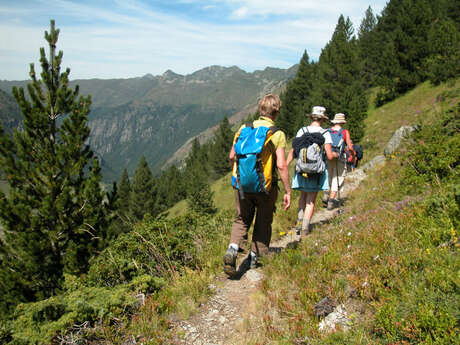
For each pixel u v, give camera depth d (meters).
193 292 3.56
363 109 33.62
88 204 9.60
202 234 5.65
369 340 2.32
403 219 4.27
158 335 2.84
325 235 5.07
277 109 3.74
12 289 8.51
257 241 4.11
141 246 4.54
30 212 9.13
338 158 7.15
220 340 2.81
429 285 2.66
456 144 6.14
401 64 32.31
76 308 2.96
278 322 2.93
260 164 3.49
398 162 9.37
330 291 3.06
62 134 9.95
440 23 31.58
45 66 9.70
